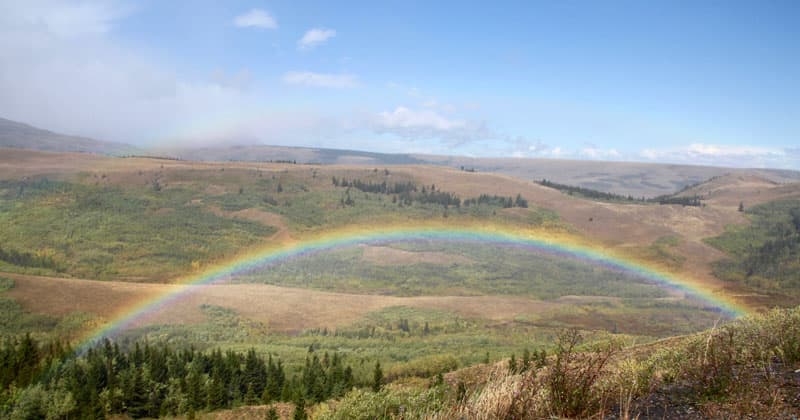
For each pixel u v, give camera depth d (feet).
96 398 211.20
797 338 26.48
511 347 466.70
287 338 587.68
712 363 24.31
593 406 20.52
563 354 21.88
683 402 21.06
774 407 19.26
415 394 26.71
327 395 201.05
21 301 593.83
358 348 500.33
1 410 203.51
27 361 252.62
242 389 235.20
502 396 20.74
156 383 230.48
